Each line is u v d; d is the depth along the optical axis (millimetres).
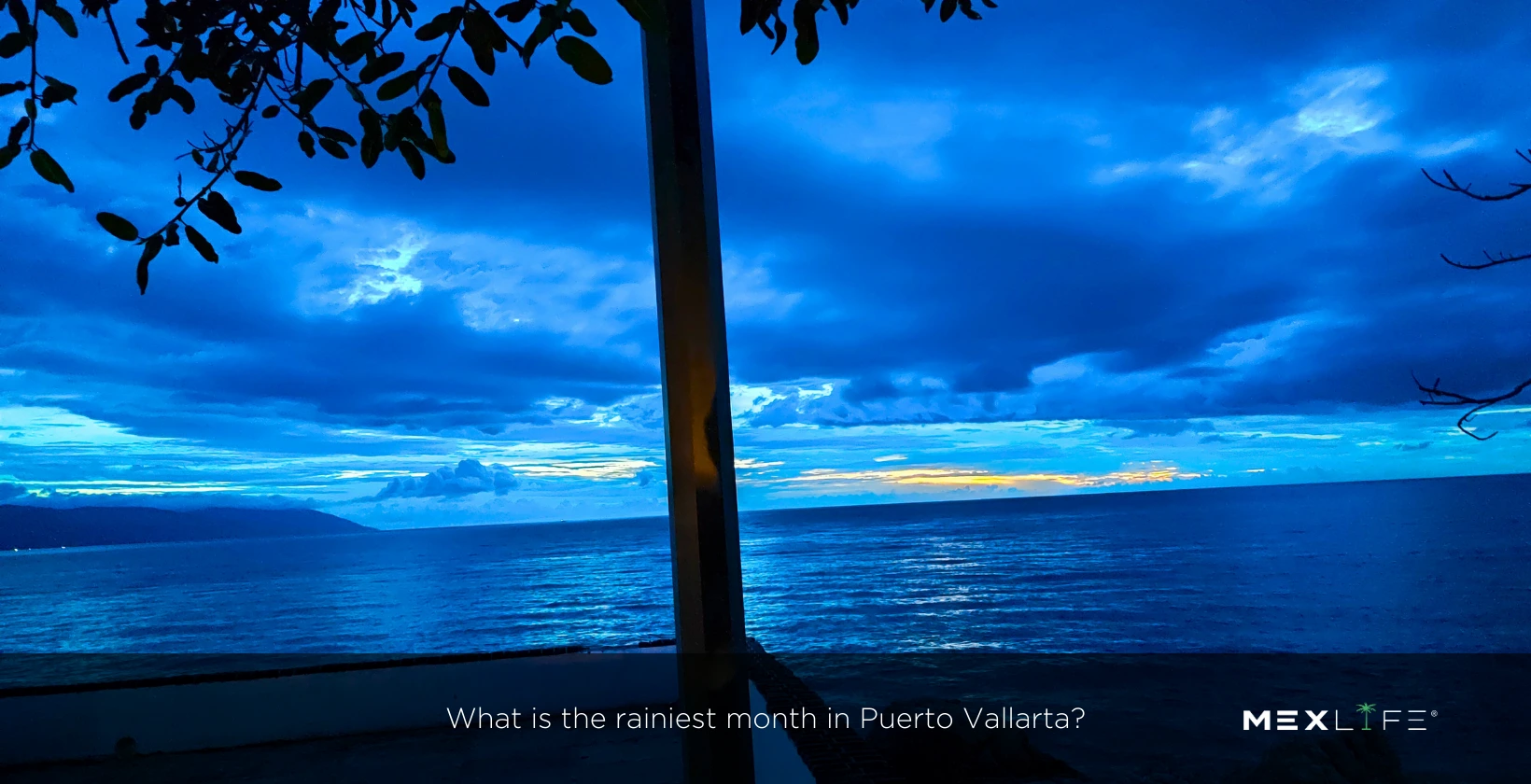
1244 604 33000
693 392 1162
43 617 49594
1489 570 38156
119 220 1074
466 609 44562
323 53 1110
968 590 42031
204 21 1102
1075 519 109188
